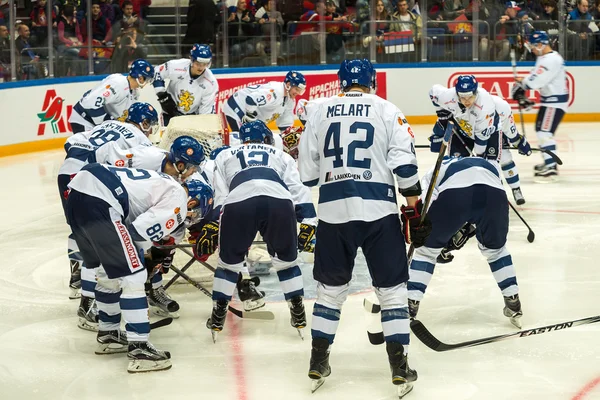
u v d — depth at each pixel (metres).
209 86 10.09
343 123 4.87
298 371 5.35
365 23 17.16
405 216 4.87
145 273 5.34
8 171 12.96
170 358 5.61
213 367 5.44
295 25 17.06
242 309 6.61
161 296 6.46
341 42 17.25
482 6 17.20
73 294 7.04
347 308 6.61
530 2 17.25
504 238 5.94
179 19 16.48
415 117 17.48
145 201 5.23
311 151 5.01
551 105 11.73
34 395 5.02
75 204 5.20
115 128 6.52
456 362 5.45
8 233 9.28
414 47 17.31
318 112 5.01
